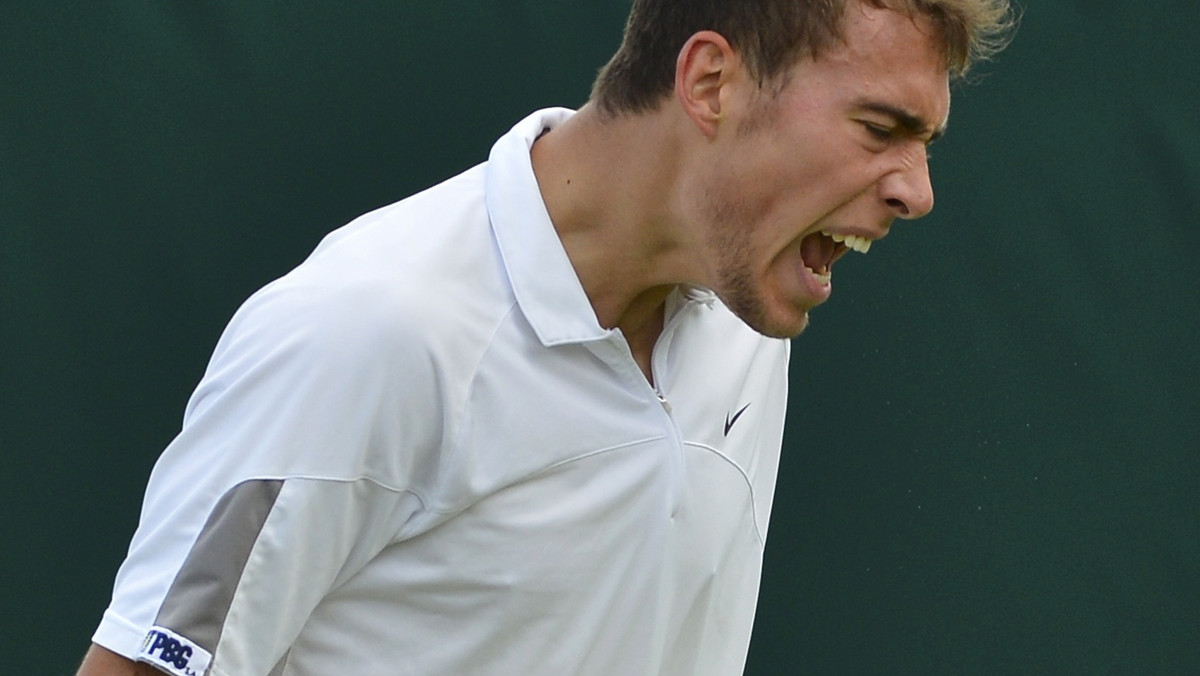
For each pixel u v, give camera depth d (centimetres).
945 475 946
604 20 898
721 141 415
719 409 492
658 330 481
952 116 938
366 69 881
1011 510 950
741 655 552
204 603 388
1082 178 941
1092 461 952
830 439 941
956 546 947
